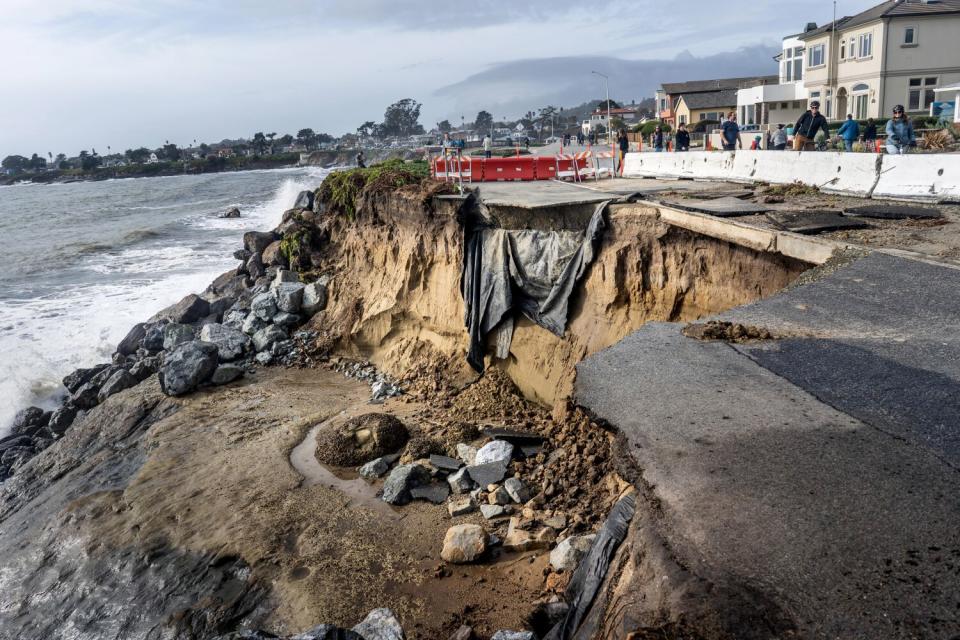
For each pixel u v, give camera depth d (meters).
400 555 8.89
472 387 14.09
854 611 3.34
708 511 4.22
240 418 13.80
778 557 3.76
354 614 7.86
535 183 19.69
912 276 8.09
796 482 4.39
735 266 10.89
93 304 23.72
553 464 10.42
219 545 9.48
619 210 12.56
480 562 8.57
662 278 11.87
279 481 11.04
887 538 3.80
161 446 12.77
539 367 13.30
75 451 13.36
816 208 12.13
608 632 4.27
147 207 62.03
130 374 16.64
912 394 5.41
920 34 37.34
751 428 5.12
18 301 24.38
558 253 13.20
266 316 18.78
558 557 8.05
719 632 3.37
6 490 12.43
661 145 32.03
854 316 7.27
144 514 10.52
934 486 4.22
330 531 9.56
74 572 9.43
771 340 6.88
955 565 3.54
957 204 11.72
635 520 4.69
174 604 8.52
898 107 16.28
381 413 12.73
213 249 33.72
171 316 20.39
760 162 16.80
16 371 18.16
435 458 11.12
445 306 15.47
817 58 44.00
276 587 8.52
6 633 8.55
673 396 5.79
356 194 21.16
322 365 17.08
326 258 21.73
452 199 15.28
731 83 69.44
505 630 6.88
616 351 7.04
